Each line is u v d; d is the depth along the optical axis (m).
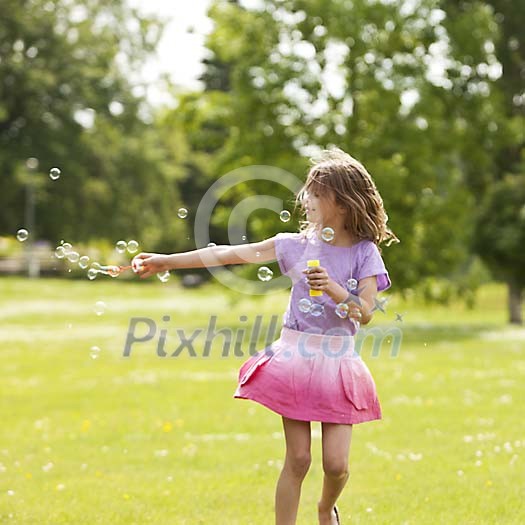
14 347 39.38
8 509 11.12
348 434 8.48
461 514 10.72
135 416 19.52
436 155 55.22
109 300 72.94
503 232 56.81
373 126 54.25
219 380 26.62
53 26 103.62
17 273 95.12
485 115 57.47
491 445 15.34
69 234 104.81
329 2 53.38
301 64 54.00
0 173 101.06
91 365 31.75
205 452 15.08
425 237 55.16
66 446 15.86
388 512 10.90
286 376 8.45
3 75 100.75
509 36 61.41
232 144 56.19
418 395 22.52
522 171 59.12
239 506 11.28
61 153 102.88
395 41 54.62
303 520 10.62
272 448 15.35
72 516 10.77
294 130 54.66
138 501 11.58
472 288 58.28
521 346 39.38
